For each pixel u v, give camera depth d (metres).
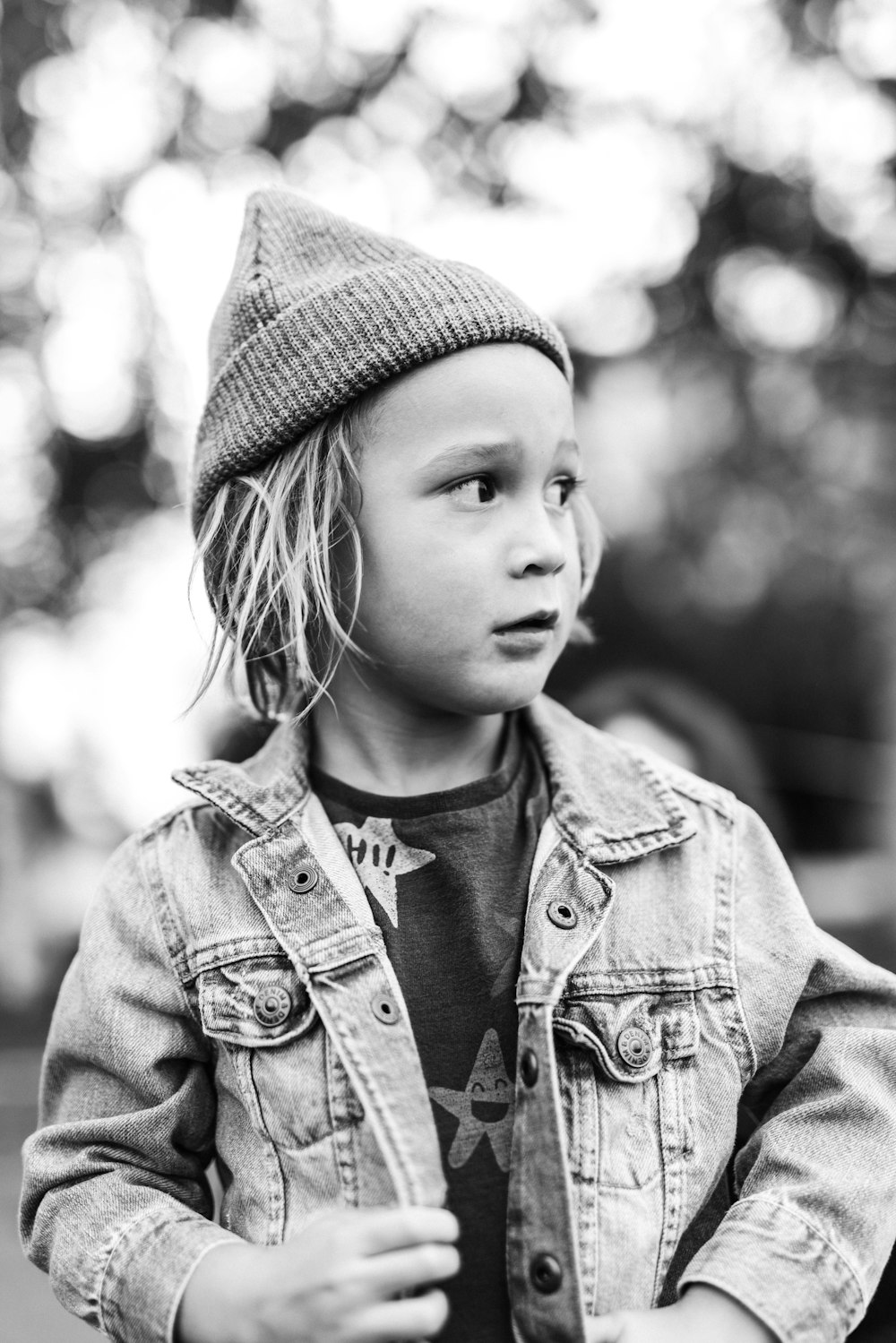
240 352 1.34
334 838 1.30
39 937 7.17
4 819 6.88
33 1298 3.10
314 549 1.26
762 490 7.38
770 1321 1.09
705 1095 1.22
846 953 1.37
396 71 6.48
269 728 1.80
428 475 1.21
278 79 6.40
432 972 1.24
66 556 6.61
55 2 5.92
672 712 4.34
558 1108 1.12
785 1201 1.17
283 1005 1.24
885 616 9.19
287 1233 1.19
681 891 1.30
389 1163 1.10
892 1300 1.63
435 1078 1.20
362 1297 0.99
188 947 1.30
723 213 6.56
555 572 1.22
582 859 1.28
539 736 1.42
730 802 1.41
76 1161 1.28
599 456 7.71
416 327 1.23
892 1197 1.20
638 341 7.01
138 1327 1.14
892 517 7.14
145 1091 1.29
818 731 10.98
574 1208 1.15
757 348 6.98
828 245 6.52
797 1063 1.32
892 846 7.62
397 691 1.31
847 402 6.79
